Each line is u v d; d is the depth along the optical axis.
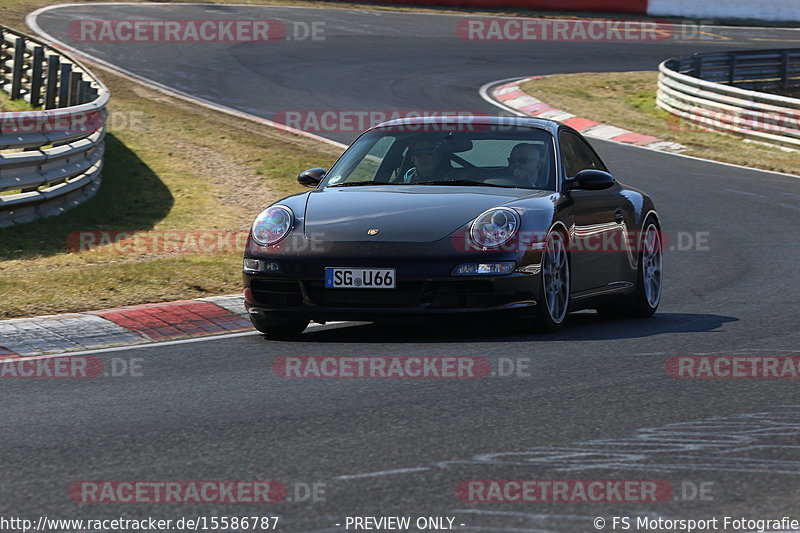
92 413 19.08
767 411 19.00
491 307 24.48
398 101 84.31
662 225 50.12
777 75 104.25
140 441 17.20
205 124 69.69
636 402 19.61
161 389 20.91
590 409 19.09
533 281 25.00
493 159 27.81
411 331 26.98
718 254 43.19
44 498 14.47
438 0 136.50
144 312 28.80
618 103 92.00
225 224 46.56
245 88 85.69
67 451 16.67
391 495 14.42
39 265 36.28
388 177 27.88
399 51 108.25
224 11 122.56
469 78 97.88
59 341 25.69
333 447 16.73
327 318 25.03
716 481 14.99
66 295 30.20
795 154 73.25
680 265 41.06
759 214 53.12
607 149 73.94
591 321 29.80
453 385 20.94
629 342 25.55
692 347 25.00
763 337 26.45
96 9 117.06
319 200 26.52
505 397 19.95
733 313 30.83
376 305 24.52
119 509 13.99
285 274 24.97
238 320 28.55
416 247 24.42
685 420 18.34
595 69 108.56
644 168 67.00
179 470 15.62
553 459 16.03
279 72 93.38
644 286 30.45
